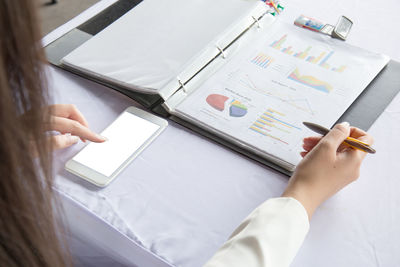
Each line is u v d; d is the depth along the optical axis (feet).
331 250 1.93
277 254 1.71
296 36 2.93
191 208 2.10
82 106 2.60
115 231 2.01
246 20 2.97
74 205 2.11
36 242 1.16
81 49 2.85
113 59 2.75
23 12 0.91
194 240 1.98
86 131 2.32
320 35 2.92
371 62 2.70
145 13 3.08
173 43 2.81
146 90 2.50
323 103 2.48
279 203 1.88
